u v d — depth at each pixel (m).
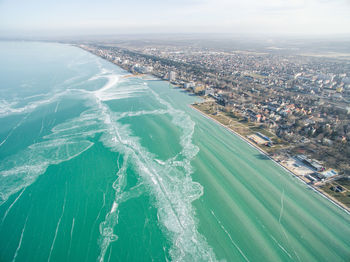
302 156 112.94
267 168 105.94
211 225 76.00
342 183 94.19
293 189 92.44
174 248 68.12
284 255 66.31
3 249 66.62
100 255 65.50
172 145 125.19
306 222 77.38
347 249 68.19
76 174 99.06
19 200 84.56
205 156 115.19
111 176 98.50
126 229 73.88
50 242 68.94
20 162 106.50
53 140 127.00
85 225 74.94
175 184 94.50
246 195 89.38
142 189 91.19
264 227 75.56
